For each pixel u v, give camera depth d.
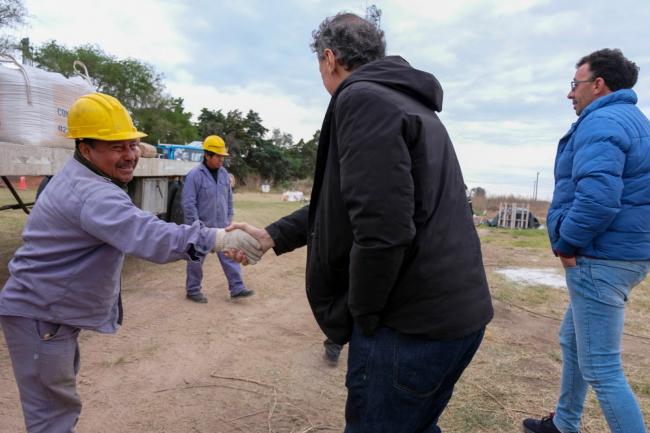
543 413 2.92
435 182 1.52
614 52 2.35
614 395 2.22
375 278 1.44
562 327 2.62
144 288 5.48
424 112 1.57
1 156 3.42
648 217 2.18
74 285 1.87
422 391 1.60
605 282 2.22
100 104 1.86
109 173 1.96
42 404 1.96
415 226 1.48
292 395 3.10
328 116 1.63
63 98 4.32
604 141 2.09
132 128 1.96
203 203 5.01
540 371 3.54
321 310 1.78
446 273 1.53
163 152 13.99
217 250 2.03
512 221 16.84
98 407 2.83
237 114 47.34
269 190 38.81
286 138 57.31
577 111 2.55
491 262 8.34
